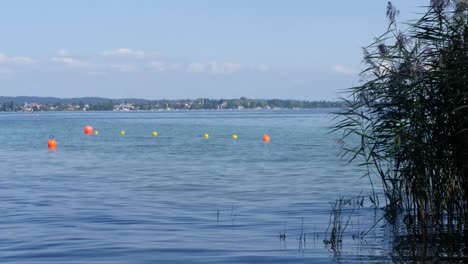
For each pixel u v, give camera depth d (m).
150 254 11.40
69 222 15.15
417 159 12.88
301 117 156.00
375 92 13.32
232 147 47.50
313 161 34.03
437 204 13.05
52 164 33.75
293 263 10.55
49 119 161.25
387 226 13.89
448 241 12.00
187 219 15.56
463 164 12.53
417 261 10.42
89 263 10.70
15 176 27.25
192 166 31.84
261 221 15.17
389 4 13.34
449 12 13.00
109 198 19.75
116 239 12.90
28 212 16.81
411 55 13.15
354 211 16.39
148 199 19.48
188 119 148.00
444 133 12.71
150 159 36.91
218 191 21.47
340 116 13.73
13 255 11.38
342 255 11.07
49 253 11.52
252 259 10.93
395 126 13.11
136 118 165.38
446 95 12.56
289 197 19.64
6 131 83.50
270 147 46.72
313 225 14.45
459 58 12.45
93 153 42.41
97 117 187.25
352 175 26.31
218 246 12.11
